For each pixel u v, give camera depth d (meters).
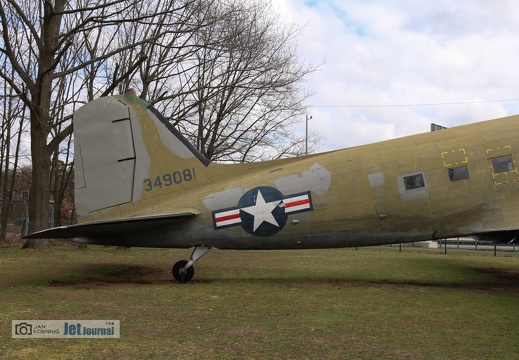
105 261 14.96
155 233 10.77
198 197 10.87
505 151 10.34
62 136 18.27
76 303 7.72
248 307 7.74
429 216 10.27
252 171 11.12
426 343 5.64
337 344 5.54
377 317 7.10
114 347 5.23
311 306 7.90
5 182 28.50
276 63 25.72
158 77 22.89
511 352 5.29
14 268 12.53
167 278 11.47
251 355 5.04
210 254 18.81
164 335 5.81
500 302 8.52
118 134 11.29
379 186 10.38
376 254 19.16
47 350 5.07
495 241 10.94
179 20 19.61
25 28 21.17
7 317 6.57
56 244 24.70
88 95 24.03
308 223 10.45
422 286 10.49
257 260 16.14
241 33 23.84
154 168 11.19
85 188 11.19
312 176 10.59
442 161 10.37
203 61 25.39
